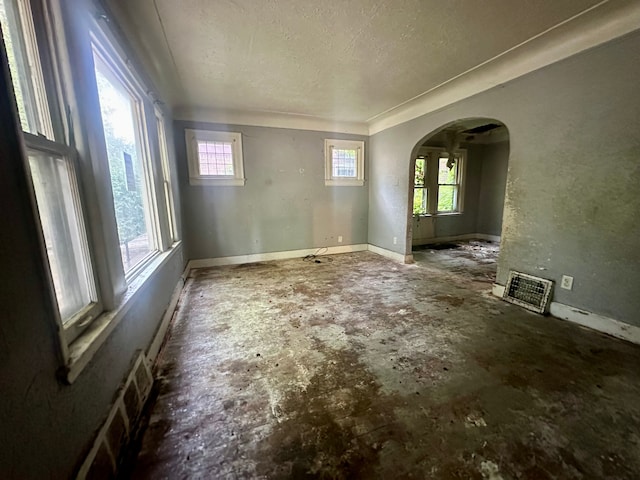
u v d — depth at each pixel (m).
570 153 2.38
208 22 2.04
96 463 1.03
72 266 1.16
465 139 6.40
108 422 1.16
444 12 1.95
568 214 2.45
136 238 2.21
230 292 3.36
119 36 1.79
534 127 2.63
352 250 5.64
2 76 0.73
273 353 2.06
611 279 2.21
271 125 4.68
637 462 1.18
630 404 1.51
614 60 2.07
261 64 2.72
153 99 2.66
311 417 1.45
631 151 2.04
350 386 1.69
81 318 1.13
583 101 2.26
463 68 2.84
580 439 1.30
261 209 4.82
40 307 0.83
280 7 1.88
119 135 1.92
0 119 0.72
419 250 5.69
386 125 4.84
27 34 1.00
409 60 2.66
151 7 1.84
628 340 2.15
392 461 1.21
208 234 4.56
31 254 0.81
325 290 3.40
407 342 2.19
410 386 1.69
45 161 1.03
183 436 1.33
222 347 2.14
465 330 2.38
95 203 1.28
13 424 0.70
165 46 2.33
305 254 5.25
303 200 5.09
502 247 3.04
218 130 4.38
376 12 1.95
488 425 1.39
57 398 0.88
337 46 2.40
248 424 1.41
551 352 2.02
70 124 1.17
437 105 3.72
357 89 3.41
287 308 2.87
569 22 2.08
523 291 2.85
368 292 3.32
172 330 2.42
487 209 6.75
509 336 2.26
